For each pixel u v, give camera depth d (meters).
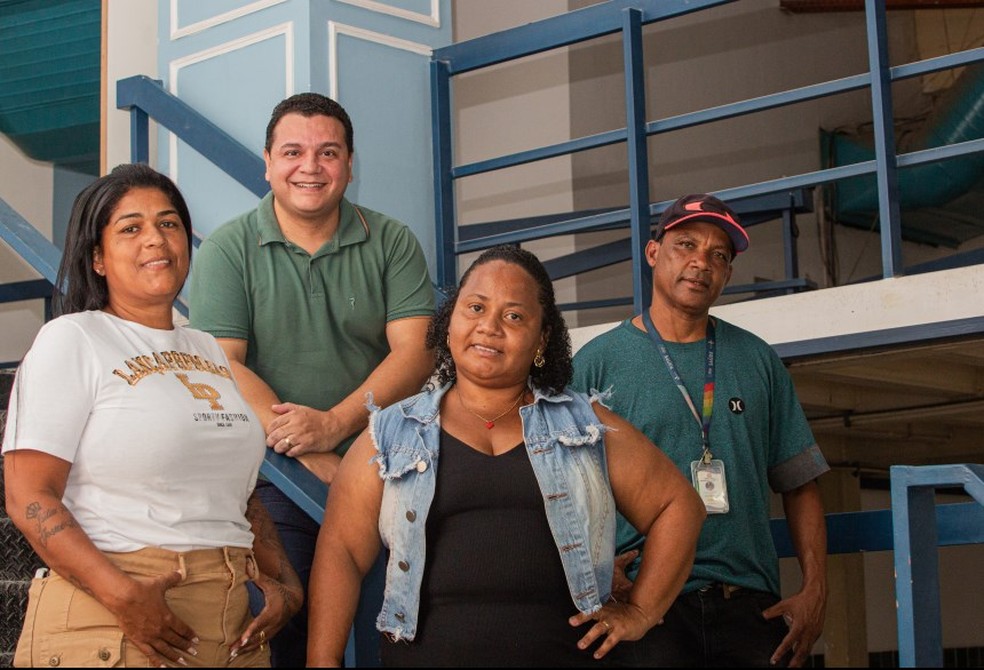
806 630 2.79
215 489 2.18
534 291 2.33
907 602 2.26
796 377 4.30
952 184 7.44
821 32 8.65
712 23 7.73
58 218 6.06
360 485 2.27
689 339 2.97
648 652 2.61
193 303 2.90
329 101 2.97
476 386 2.30
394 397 2.86
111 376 2.10
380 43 4.52
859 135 8.79
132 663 2.01
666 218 2.99
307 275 2.95
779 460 2.98
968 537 2.51
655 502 2.31
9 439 2.03
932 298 3.53
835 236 8.44
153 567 2.05
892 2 8.45
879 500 7.35
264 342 2.94
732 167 7.79
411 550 2.18
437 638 2.14
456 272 4.59
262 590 2.28
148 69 5.44
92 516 2.06
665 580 2.26
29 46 5.65
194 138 4.26
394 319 3.01
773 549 2.88
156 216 2.24
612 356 2.97
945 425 5.81
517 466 2.21
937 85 8.75
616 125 6.87
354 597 2.25
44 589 2.06
